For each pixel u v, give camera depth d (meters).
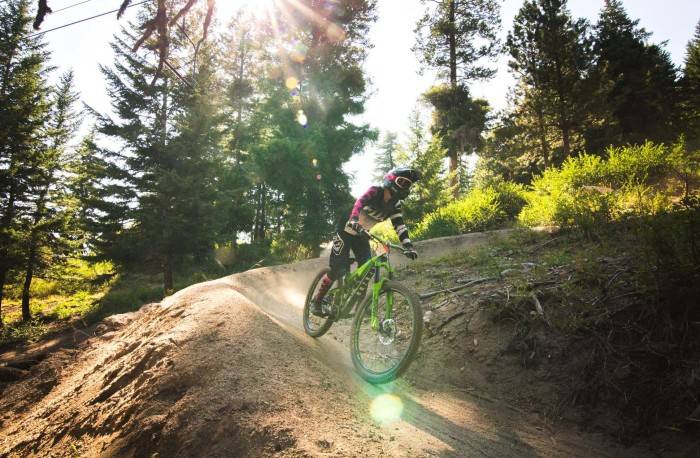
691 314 3.76
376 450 2.73
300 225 21.62
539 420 3.65
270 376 3.47
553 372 4.05
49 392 6.34
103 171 17.55
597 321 4.17
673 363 3.54
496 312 4.89
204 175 18.78
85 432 3.80
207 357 3.75
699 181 9.41
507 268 6.36
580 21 24.44
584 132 25.80
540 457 3.13
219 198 19.53
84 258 18.03
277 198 26.67
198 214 17.95
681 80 29.08
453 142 27.20
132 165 18.03
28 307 20.48
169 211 18.00
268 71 21.72
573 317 4.36
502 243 8.16
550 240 7.38
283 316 6.59
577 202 7.92
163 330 5.00
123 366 4.64
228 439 2.79
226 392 3.22
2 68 21.19
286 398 3.17
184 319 4.85
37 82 22.16
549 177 12.91
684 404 3.26
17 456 4.29
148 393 3.52
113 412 3.68
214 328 4.36
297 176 19.83
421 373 4.61
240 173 25.39
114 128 17.33
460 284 6.31
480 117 26.59
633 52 29.88
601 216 7.20
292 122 20.52
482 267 7.00
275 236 24.84
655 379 3.53
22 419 5.72
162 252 17.97
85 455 3.38
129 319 8.58
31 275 20.89
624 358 3.79
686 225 4.22
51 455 3.76
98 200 17.50
